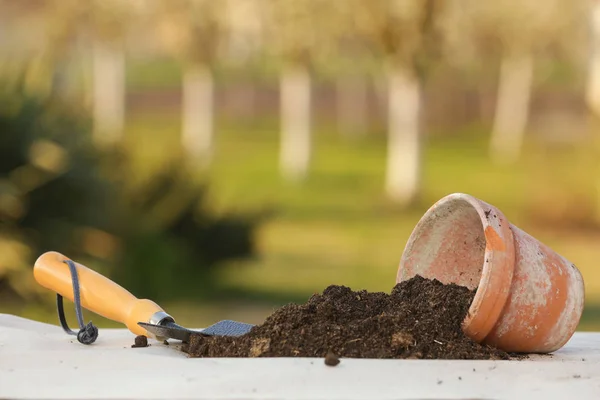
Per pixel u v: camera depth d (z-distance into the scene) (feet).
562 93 132.57
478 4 78.84
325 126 146.82
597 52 56.70
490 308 8.14
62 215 29.22
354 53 86.84
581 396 6.77
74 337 9.40
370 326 7.97
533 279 8.41
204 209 38.93
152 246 34.60
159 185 37.50
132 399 6.25
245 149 111.55
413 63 73.97
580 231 58.29
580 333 11.20
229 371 7.00
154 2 84.07
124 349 8.38
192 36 87.86
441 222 9.39
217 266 39.04
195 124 93.91
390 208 72.79
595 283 39.78
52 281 9.26
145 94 142.31
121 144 35.86
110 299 9.04
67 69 34.09
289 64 89.51
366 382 6.77
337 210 70.08
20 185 27.89
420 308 8.39
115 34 86.53
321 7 76.43
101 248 31.07
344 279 40.47
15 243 27.22
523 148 111.45
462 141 129.90
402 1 70.33
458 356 7.79
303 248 51.08
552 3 86.58
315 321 8.17
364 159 107.04
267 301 34.65
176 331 8.41
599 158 60.34
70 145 29.89
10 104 28.76
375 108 148.77
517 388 6.88
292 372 6.96
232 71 134.21
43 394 6.37
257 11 81.41
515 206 65.72
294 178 88.43
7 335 9.20
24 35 80.12
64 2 78.54
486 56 95.35
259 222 40.73
